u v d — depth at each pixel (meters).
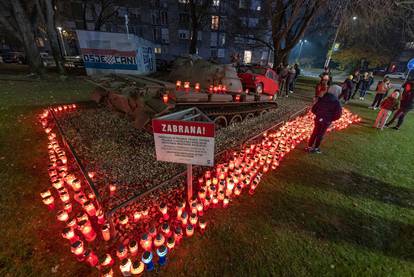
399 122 7.79
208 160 2.46
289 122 6.82
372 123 8.50
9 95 8.31
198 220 2.85
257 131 6.03
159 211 2.91
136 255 2.30
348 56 27.56
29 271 2.05
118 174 3.61
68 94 9.35
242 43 33.84
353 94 13.41
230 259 2.33
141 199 3.06
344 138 6.54
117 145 4.62
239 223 2.85
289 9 14.56
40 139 4.76
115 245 2.40
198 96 4.75
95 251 2.31
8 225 2.52
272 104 8.41
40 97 8.43
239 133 5.85
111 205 2.84
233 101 5.95
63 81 12.66
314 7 13.16
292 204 3.32
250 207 3.18
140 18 33.09
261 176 4.05
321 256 2.46
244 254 2.40
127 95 4.72
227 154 4.59
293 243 2.61
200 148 2.39
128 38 14.55
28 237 2.39
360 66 29.56
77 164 3.74
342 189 3.83
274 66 17.19
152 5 32.38
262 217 2.99
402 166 4.92
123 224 2.62
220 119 5.99
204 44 35.22
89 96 9.20
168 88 4.68
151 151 4.47
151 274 2.11
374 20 11.62
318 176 4.21
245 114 6.94
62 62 14.16
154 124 2.36
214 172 3.88
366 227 2.97
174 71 6.86
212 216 2.95
